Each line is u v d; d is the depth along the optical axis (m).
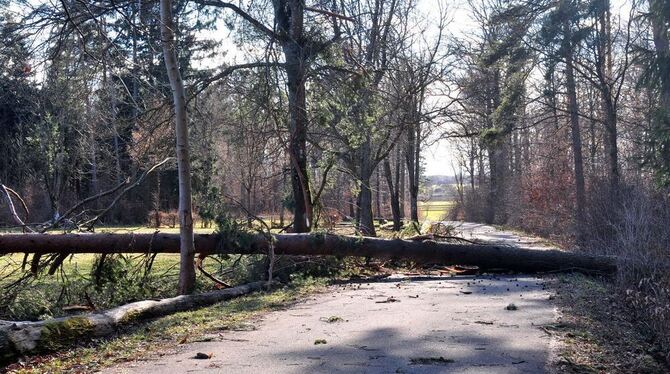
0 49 11.38
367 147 26.97
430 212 73.56
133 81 13.70
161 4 12.16
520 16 26.72
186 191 12.88
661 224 13.27
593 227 20.03
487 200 57.16
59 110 16.69
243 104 17.23
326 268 16.77
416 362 7.24
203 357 7.48
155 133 15.70
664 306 9.41
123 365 7.20
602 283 15.20
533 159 43.81
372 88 18.75
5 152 27.95
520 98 28.62
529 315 10.30
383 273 17.67
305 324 9.66
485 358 7.40
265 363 7.21
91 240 13.41
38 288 13.19
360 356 7.53
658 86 16.95
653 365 7.37
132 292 13.50
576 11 25.52
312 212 18.19
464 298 12.51
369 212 27.34
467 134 27.81
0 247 12.96
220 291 12.78
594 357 7.57
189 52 16.44
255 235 15.04
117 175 19.88
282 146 17.55
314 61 17.28
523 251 17.45
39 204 30.62
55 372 6.89
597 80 31.00
